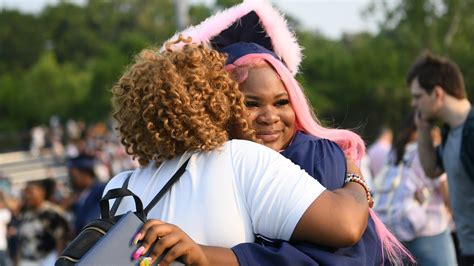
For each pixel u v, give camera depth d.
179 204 2.29
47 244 8.21
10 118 59.25
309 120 2.60
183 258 2.13
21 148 46.09
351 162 2.54
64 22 95.44
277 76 2.53
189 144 2.32
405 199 5.12
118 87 2.47
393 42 44.12
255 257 2.18
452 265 5.14
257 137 2.52
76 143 30.94
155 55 2.43
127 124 2.42
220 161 2.31
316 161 2.43
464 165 4.29
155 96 2.31
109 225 2.21
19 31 90.50
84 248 2.16
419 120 4.79
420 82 4.49
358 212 2.22
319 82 46.69
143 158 2.47
